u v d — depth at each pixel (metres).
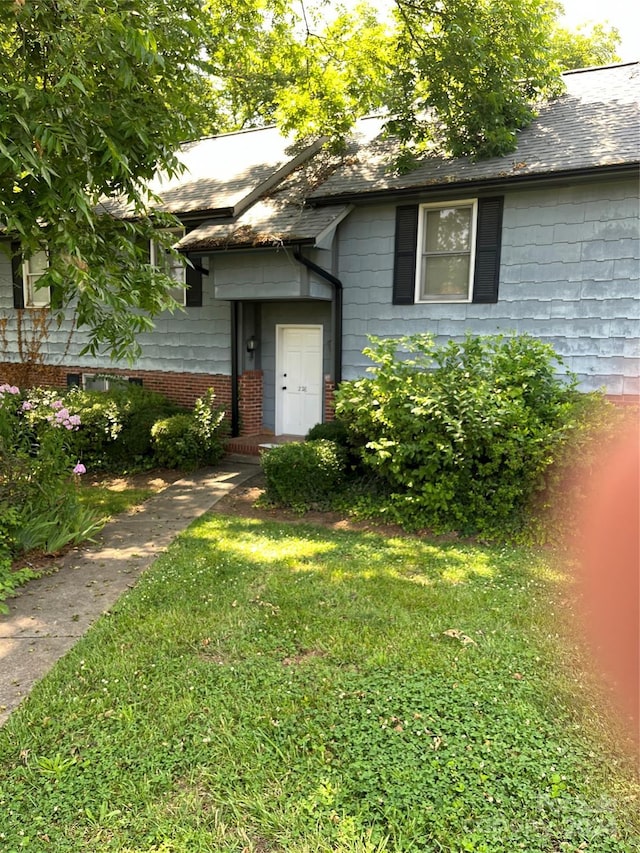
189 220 10.88
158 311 5.79
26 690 3.59
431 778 2.75
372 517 7.16
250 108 17.62
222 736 3.09
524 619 4.37
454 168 8.84
